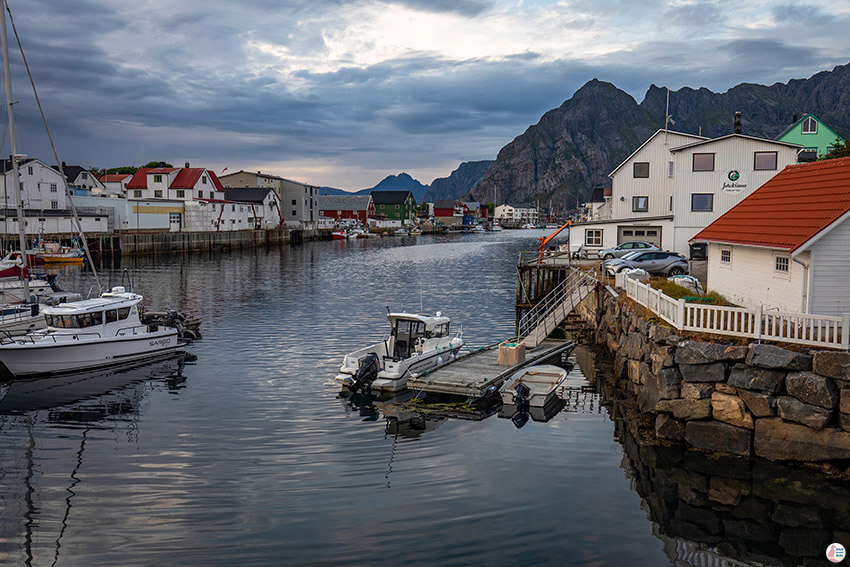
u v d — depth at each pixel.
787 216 19.05
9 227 63.47
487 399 20.70
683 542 11.59
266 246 102.00
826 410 13.77
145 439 16.86
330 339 29.81
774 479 13.95
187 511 12.72
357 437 17.12
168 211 86.94
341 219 154.62
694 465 14.84
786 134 65.38
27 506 12.91
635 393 20.72
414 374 21.64
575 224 47.31
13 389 21.62
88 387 21.84
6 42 25.84
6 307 26.78
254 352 27.12
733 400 15.16
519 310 38.59
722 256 22.91
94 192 91.88
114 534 11.81
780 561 10.98
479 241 130.38
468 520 12.41
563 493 13.62
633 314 21.83
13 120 26.42
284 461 15.38
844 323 13.95
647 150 49.78
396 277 57.19
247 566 10.73
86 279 52.25
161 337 26.59
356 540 11.59
